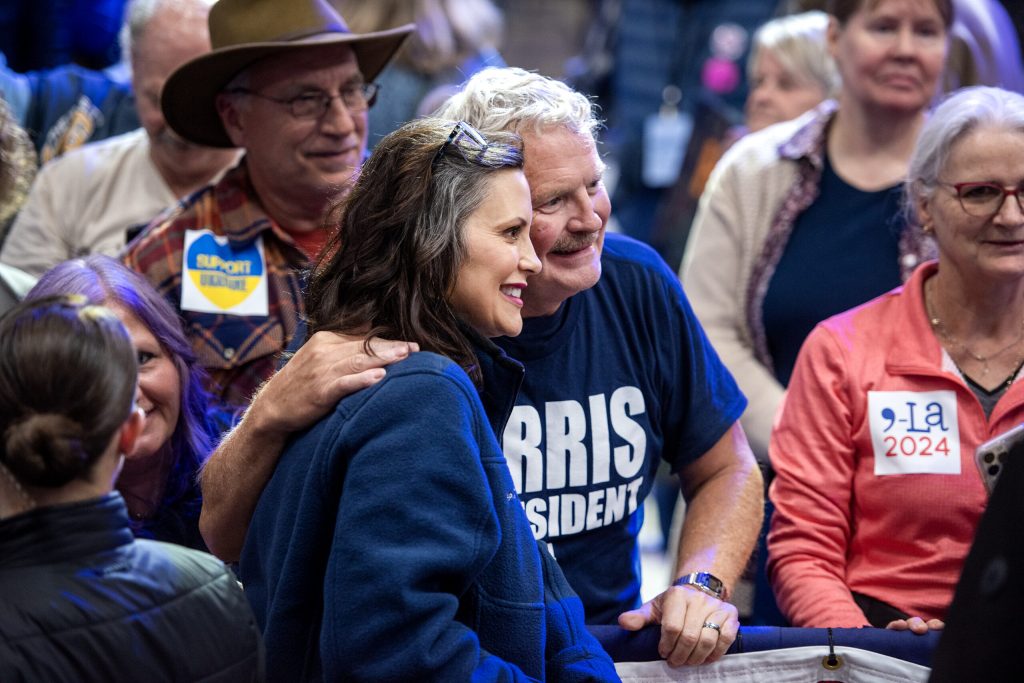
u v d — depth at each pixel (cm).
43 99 493
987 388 320
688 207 546
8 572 212
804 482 328
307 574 240
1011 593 208
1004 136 307
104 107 494
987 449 268
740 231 414
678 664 285
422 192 242
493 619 242
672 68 740
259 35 366
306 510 238
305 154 369
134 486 309
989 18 468
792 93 511
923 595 314
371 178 249
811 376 333
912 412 320
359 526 226
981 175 307
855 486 325
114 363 217
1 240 460
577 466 298
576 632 263
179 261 368
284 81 365
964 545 313
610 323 304
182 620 221
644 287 310
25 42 609
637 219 728
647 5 740
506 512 243
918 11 392
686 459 321
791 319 403
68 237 445
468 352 246
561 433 296
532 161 266
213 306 366
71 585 213
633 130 736
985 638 211
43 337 213
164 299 319
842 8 404
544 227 267
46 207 446
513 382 255
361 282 247
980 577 213
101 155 450
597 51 771
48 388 211
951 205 312
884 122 401
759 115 519
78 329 216
